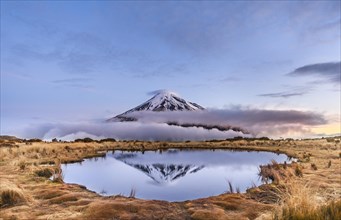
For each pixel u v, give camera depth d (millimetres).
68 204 7188
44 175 12422
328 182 9953
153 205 7082
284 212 5719
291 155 23141
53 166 14680
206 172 15414
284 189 9000
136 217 6223
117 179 13102
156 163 19750
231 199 7879
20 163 14539
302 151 25750
